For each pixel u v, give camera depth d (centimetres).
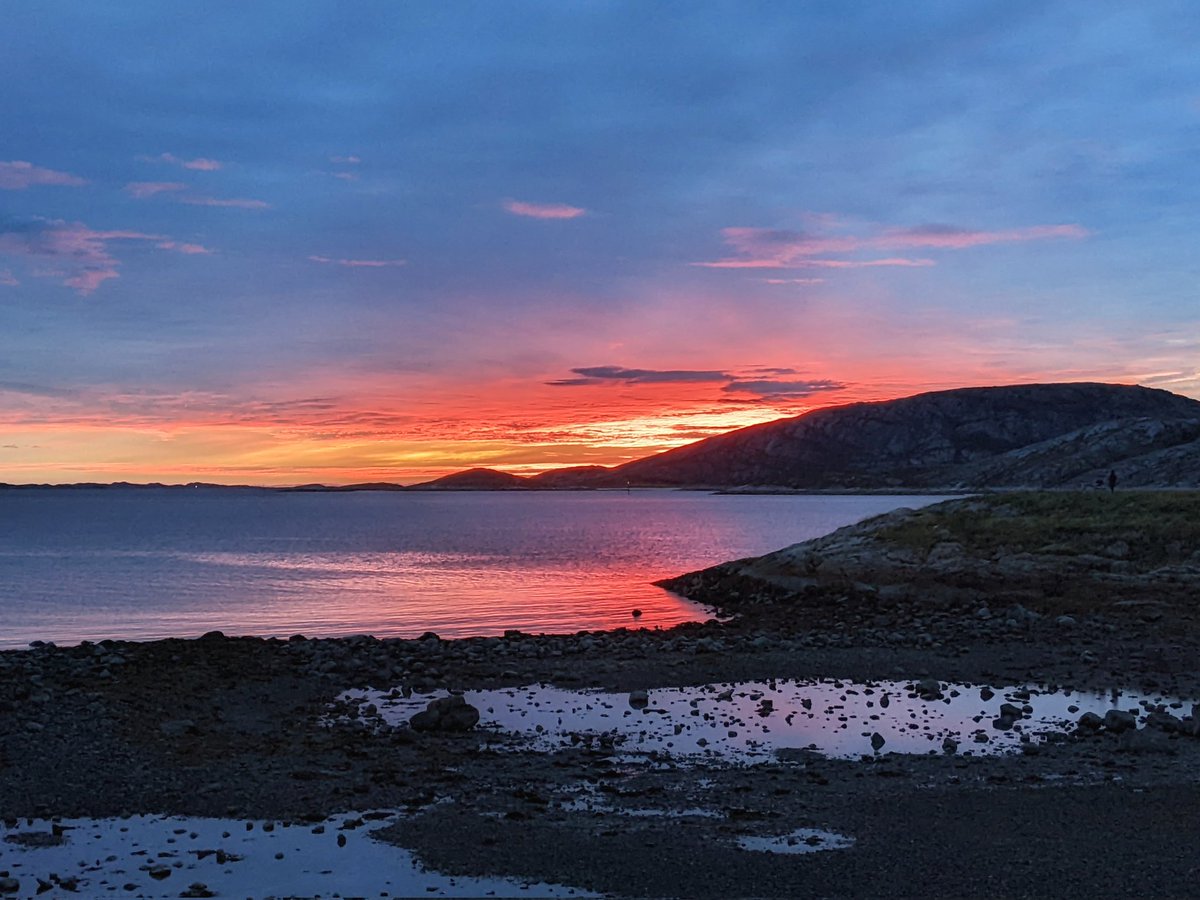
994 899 997
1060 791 1389
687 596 4775
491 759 1589
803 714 1930
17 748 1605
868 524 4612
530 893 1034
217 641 2641
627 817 1284
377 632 3675
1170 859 1108
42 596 5209
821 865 1102
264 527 14750
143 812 1314
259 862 1129
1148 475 18412
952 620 3250
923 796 1370
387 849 1167
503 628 3728
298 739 1706
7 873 1098
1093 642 2761
